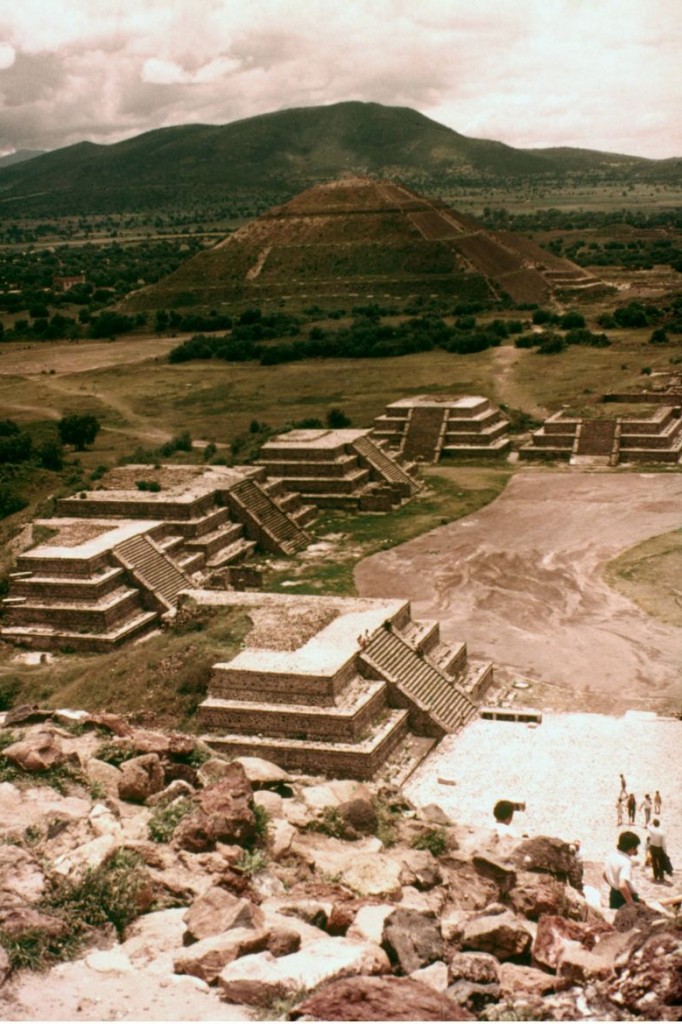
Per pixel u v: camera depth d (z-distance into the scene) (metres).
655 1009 15.73
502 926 18.86
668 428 129.88
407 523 105.19
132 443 146.62
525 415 146.75
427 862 24.59
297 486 113.94
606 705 61.28
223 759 29.97
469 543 96.88
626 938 18.50
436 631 67.31
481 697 63.25
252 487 103.44
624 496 109.19
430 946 18.05
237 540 98.25
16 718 31.25
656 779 50.03
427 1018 14.99
